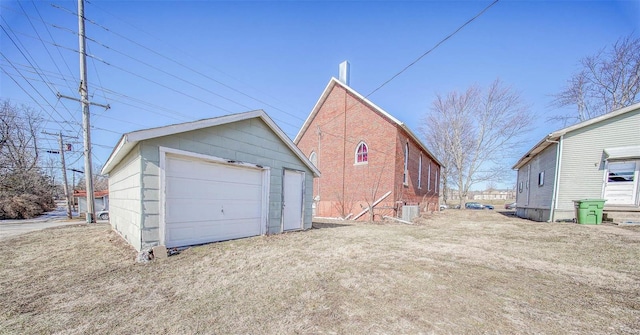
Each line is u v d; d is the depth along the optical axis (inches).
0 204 674.8
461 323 92.7
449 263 171.0
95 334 83.9
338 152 611.2
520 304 109.1
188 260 170.9
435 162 864.9
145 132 172.2
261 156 270.2
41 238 260.7
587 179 392.5
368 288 126.1
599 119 384.8
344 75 645.9
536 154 527.8
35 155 926.4
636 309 105.0
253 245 219.3
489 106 990.4
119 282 131.6
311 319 95.2
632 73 673.6
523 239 261.6
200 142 210.8
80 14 418.9
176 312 100.1
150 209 177.9
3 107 845.8
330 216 610.5
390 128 513.3
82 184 1411.2
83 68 432.8
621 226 329.7
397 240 256.5
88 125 452.1
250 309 103.2
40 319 93.1
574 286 130.4
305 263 168.9
